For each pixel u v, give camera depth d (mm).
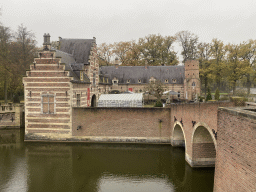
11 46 38844
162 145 21797
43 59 22188
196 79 44656
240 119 6887
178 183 14094
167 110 21922
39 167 16703
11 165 16969
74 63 25875
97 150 20484
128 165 17141
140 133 22297
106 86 42188
